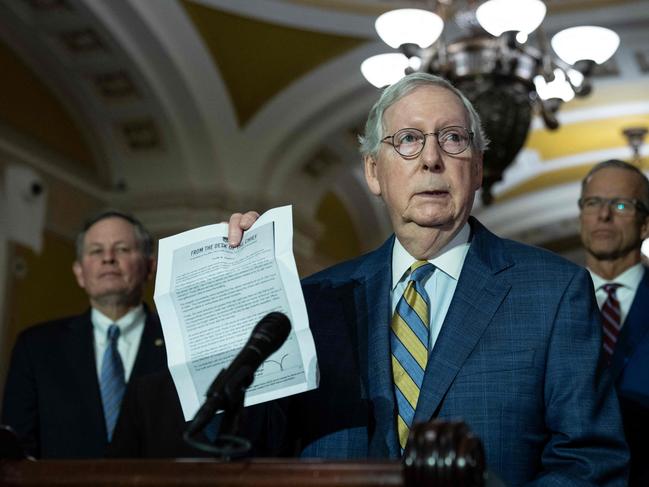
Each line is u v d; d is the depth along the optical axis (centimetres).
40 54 828
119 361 383
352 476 146
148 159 933
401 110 221
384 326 219
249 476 152
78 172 909
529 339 209
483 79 610
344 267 239
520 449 202
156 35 809
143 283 403
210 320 202
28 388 375
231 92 906
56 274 884
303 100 927
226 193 926
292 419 222
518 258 222
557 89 654
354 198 1230
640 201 362
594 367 207
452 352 209
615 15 843
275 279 198
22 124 838
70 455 363
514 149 614
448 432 140
